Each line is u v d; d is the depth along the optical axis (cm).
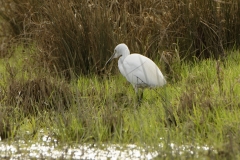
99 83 1321
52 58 1387
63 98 1179
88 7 1381
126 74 1246
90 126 1006
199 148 915
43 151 952
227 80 1196
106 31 1375
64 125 1023
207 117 1012
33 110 1159
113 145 964
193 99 1070
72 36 1374
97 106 1138
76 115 1057
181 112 1026
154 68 1217
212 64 1333
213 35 1410
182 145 930
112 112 1043
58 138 1011
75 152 938
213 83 1209
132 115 1052
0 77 1390
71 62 1383
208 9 1406
